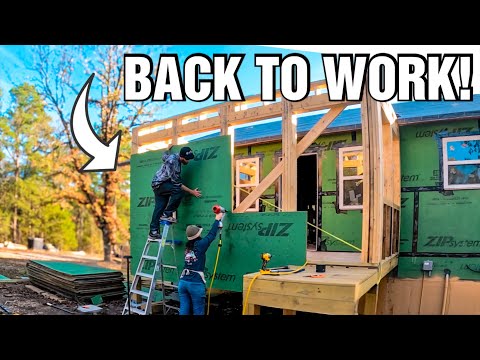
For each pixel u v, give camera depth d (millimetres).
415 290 6641
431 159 6844
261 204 8188
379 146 4461
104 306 6766
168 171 5297
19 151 17094
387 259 5168
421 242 6773
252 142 8047
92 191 16969
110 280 7289
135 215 6539
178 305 6078
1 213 17188
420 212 6848
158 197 5457
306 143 4777
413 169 6969
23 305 6473
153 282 5195
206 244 4543
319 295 3453
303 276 3791
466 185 6578
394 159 6797
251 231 4918
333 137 7516
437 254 6645
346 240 7203
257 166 8336
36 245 16422
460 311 6293
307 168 9164
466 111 6383
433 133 6859
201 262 4516
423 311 6480
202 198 5465
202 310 4422
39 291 7488
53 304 6582
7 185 17031
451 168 6719
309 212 8992
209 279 5312
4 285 8070
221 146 5285
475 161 6523
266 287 3766
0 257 12516
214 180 5332
